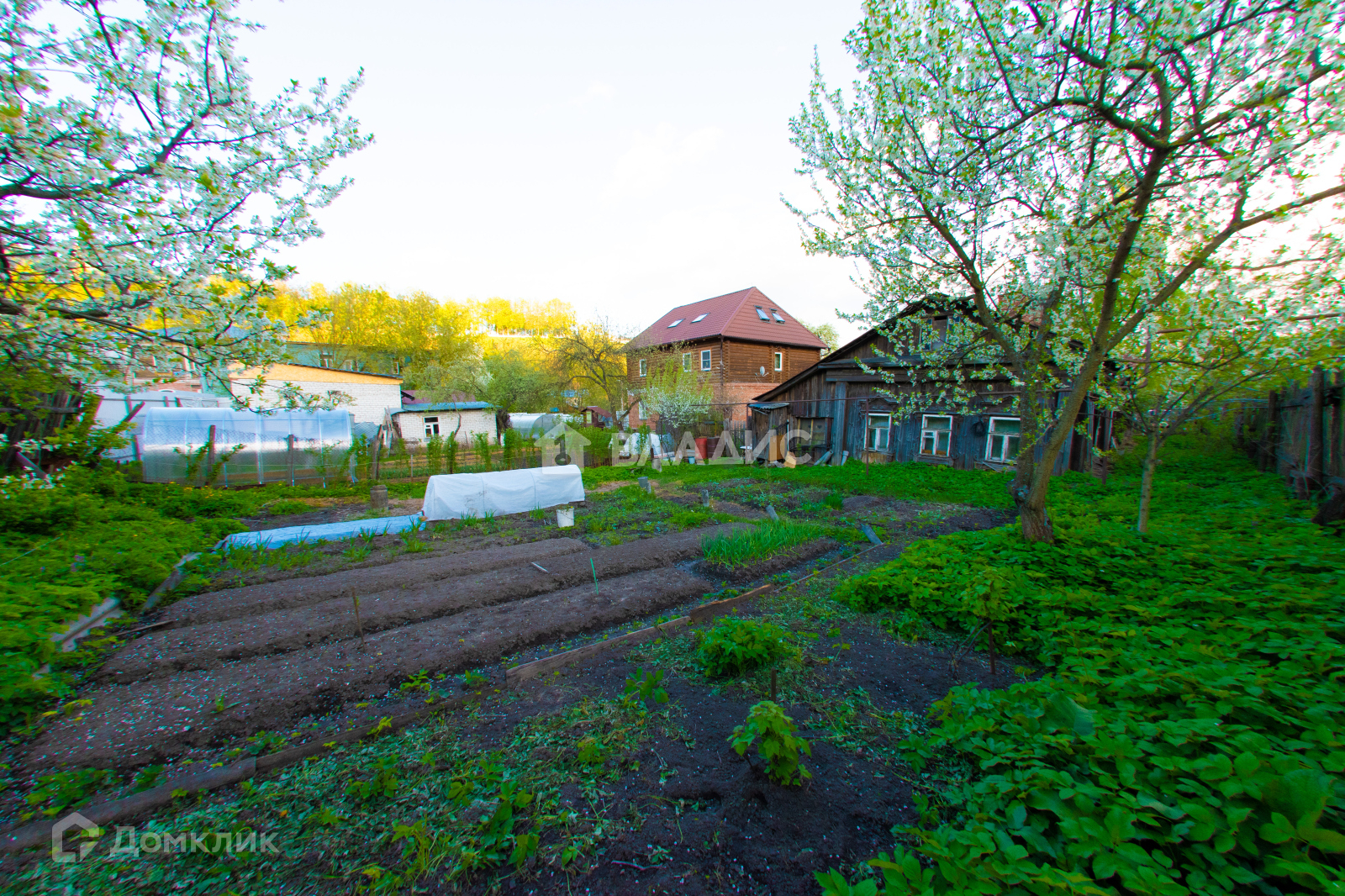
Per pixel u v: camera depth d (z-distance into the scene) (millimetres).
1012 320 6812
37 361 5051
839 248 6422
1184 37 3578
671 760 2764
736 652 3562
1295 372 4684
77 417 9484
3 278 4402
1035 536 5547
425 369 35031
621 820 2363
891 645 4137
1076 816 1801
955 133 4996
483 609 5176
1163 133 3992
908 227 5742
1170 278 5070
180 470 13289
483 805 2502
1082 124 4531
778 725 2291
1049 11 3986
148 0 4184
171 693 3600
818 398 17750
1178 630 3176
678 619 4707
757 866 2074
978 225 5566
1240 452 10945
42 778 2750
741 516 9461
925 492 10992
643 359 26734
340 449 15352
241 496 11781
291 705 3492
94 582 4824
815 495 11375
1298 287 4590
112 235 4508
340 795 2656
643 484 12719
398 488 13750
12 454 8016
